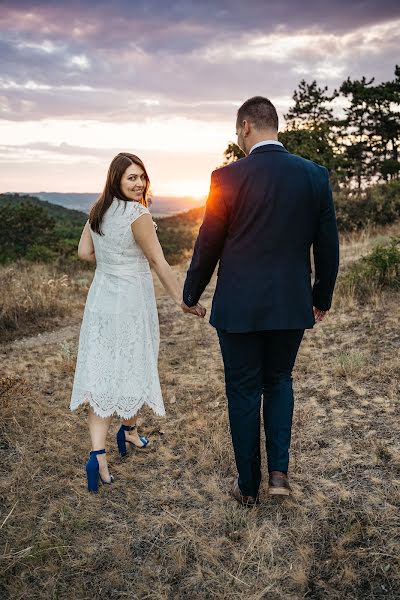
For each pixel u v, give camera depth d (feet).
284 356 8.29
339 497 8.43
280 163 7.52
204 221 7.82
